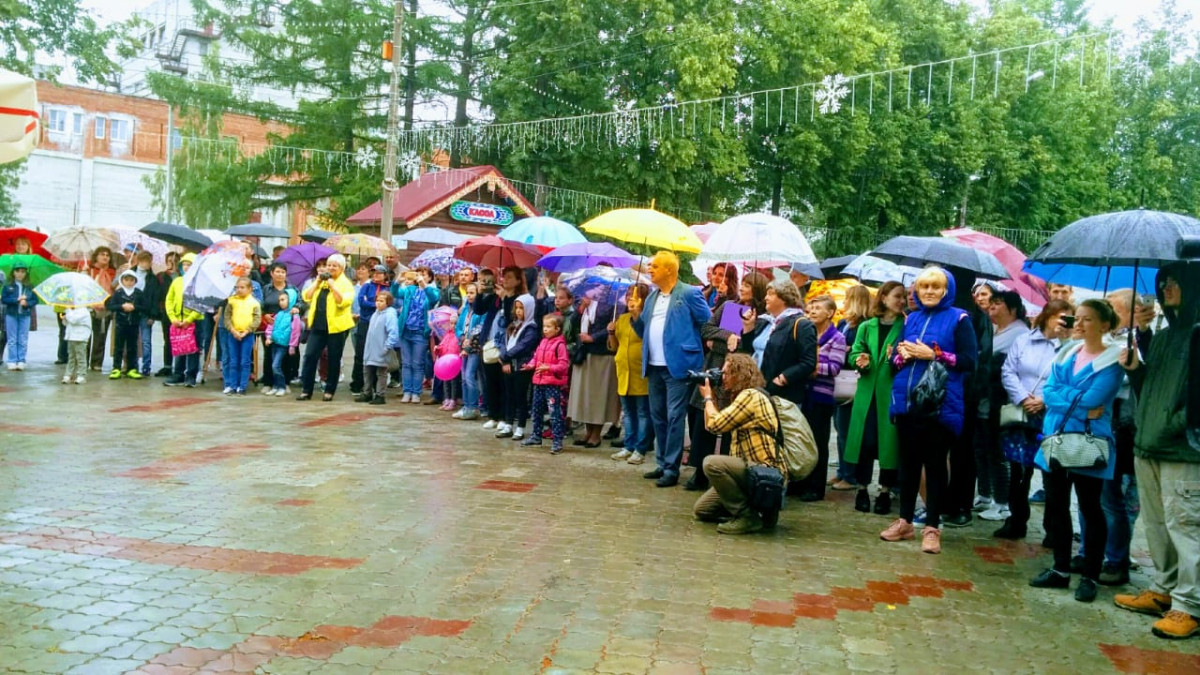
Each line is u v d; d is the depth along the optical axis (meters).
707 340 8.21
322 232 18.53
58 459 7.95
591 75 23.42
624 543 6.18
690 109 22.62
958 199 31.34
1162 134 34.53
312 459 8.43
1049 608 5.30
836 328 7.96
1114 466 5.49
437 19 26.56
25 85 5.93
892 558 6.17
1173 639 4.84
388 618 4.66
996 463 7.55
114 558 5.40
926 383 6.11
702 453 7.77
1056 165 31.95
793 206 29.64
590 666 4.18
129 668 3.94
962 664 4.41
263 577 5.20
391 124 20.19
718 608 5.01
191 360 12.95
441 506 6.95
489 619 4.71
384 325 12.23
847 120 26.66
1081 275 6.65
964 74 29.67
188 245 15.02
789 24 24.83
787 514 7.32
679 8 23.30
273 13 28.77
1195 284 4.93
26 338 13.94
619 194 24.39
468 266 12.81
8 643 4.15
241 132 39.81
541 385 9.52
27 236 16.19
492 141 23.66
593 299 9.56
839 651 4.50
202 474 7.64
